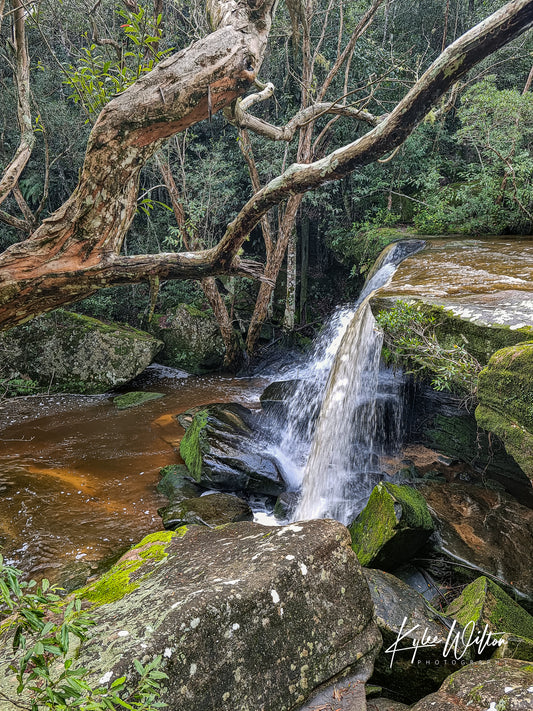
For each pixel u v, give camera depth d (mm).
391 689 2590
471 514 3877
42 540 4270
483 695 1859
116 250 3092
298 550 2064
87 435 6777
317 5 8750
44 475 5504
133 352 8828
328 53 9891
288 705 1798
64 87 10469
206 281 9000
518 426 2246
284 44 9977
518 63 10320
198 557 2244
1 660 1690
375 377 4750
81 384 8672
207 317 10023
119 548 4180
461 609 2889
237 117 3539
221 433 5668
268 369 9961
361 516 3688
